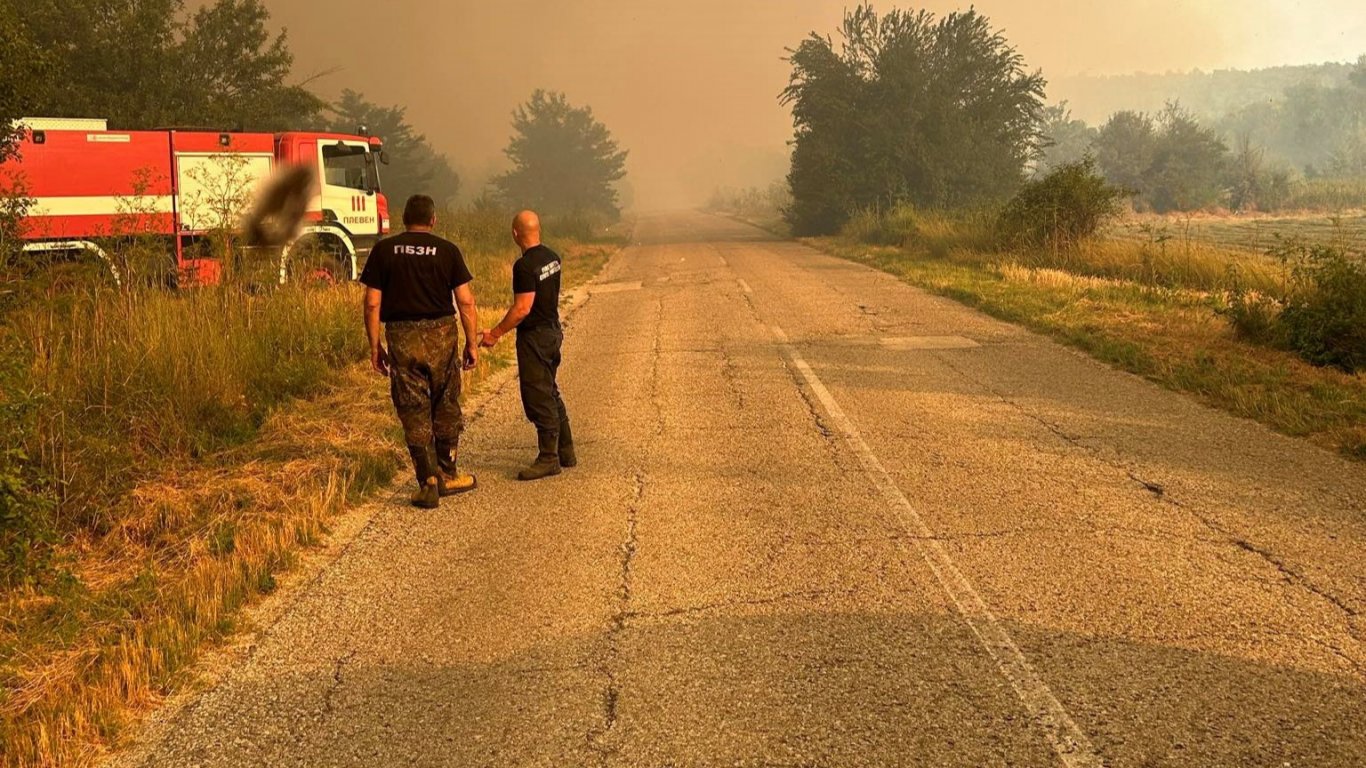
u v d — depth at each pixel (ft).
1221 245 89.04
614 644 12.94
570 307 52.65
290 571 16.43
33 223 42.60
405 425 19.49
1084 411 25.32
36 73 32.96
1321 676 11.17
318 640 13.70
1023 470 20.22
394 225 92.17
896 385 29.25
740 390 29.27
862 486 19.49
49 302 26.48
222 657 13.34
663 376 32.04
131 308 27.17
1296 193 192.34
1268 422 23.45
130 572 16.69
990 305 44.62
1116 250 61.16
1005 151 122.52
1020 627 12.84
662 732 10.66
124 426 22.45
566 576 15.48
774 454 22.13
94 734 11.40
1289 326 31.19
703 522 17.72
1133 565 14.84
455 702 11.67
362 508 19.75
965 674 11.60
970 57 124.98
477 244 92.12
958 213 92.99
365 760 10.52
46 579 15.80
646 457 22.41
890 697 11.15
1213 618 12.86
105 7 93.25
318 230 51.31
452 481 20.40
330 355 32.04
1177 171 189.67
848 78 125.18
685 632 13.17
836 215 126.82
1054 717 10.54
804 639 12.76
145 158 46.06
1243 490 18.35
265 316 31.91
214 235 35.29
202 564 16.29
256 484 20.67
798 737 10.39
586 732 10.77
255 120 100.53
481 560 16.46
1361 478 18.78
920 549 15.88
